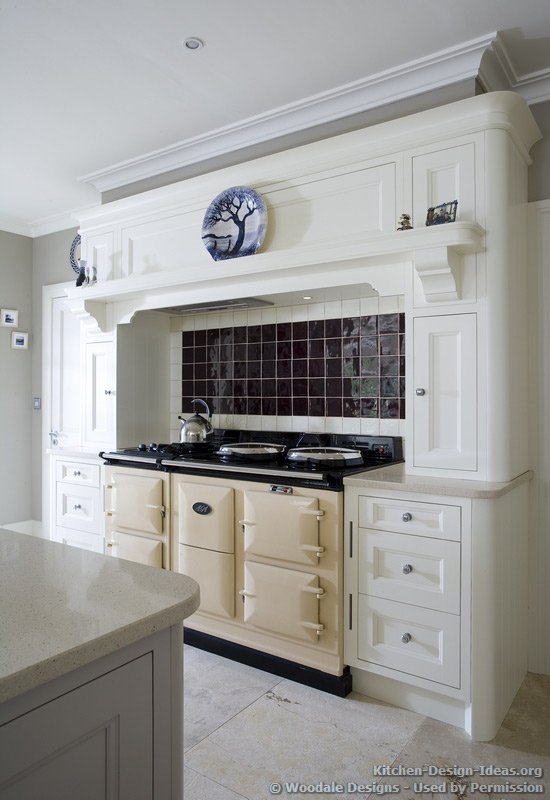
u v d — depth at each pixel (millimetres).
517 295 2268
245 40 2188
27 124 2867
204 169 3152
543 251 2436
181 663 981
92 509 3309
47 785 772
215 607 2572
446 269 2084
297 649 2350
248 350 3393
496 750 1902
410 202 2285
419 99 2445
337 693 2238
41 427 4480
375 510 2164
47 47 2232
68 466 3441
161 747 941
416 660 2076
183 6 1992
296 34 2156
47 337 4434
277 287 2715
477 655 1957
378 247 2201
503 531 2086
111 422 3439
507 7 1999
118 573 1111
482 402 2145
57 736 784
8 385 4406
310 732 1993
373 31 2139
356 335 2982
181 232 3012
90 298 3283
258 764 1817
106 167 3395
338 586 2221
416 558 2078
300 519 2289
